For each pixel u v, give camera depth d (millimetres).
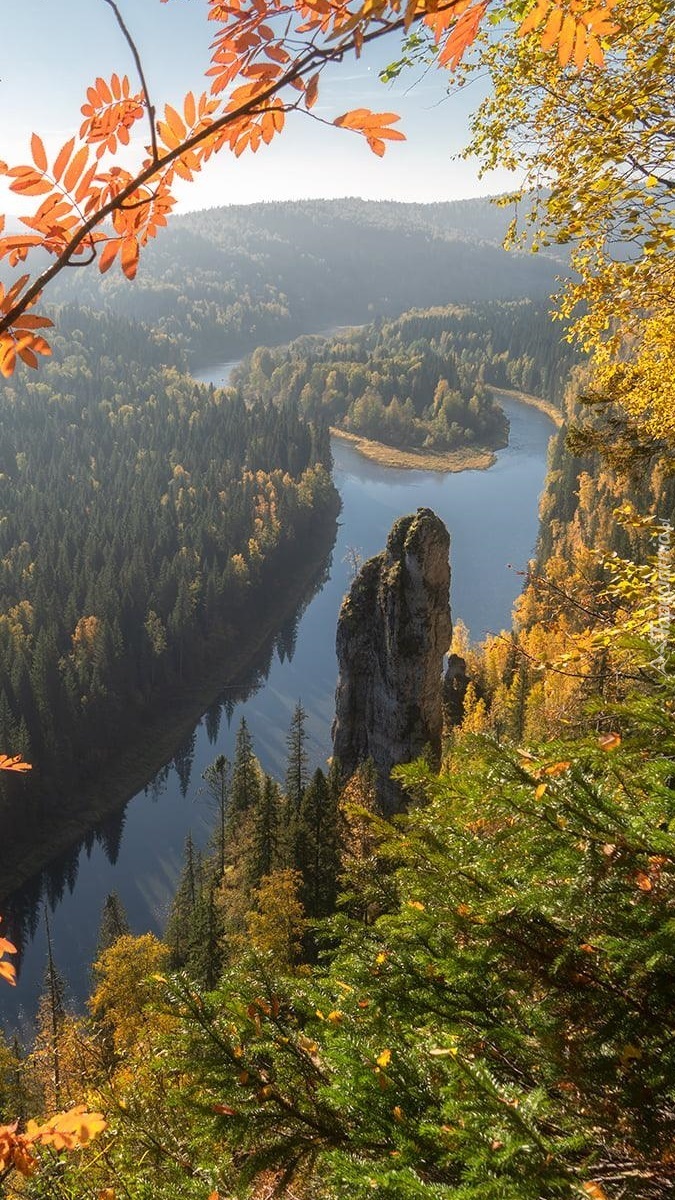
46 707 92250
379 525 169875
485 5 1712
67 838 87438
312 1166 3455
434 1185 2604
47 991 48906
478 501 181250
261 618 133875
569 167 8516
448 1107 2760
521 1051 3199
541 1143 2521
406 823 3822
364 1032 3617
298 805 59219
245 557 140625
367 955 3799
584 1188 2357
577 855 3141
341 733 61594
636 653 3799
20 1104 29609
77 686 99250
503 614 125750
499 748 3451
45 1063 31125
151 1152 4176
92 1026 14586
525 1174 2461
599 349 10359
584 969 3240
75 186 1861
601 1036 3059
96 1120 2736
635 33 6816
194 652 116938
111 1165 4320
